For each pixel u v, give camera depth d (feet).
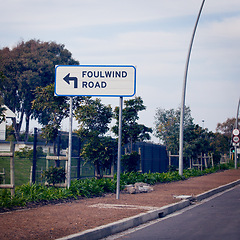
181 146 83.35
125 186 58.80
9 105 203.92
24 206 38.63
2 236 25.39
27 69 203.62
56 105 65.26
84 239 26.16
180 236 27.66
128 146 78.84
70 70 48.91
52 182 51.57
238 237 26.43
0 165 82.17
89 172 67.62
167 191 57.82
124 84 48.01
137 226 33.06
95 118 66.64
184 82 82.89
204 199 53.06
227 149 190.39
